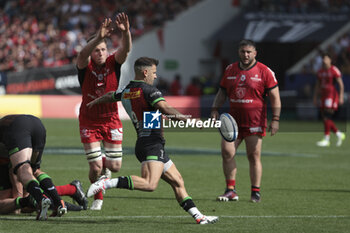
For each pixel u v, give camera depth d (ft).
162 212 87.45
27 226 74.64
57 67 335.47
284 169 143.54
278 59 390.21
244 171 140.05
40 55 387.55
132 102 76.23
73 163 146.00
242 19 395.96
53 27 414.00
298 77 330.34
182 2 408.46
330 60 197.67
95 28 404.36
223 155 99.91
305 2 395.75
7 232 71.00
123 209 89.86
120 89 79.25
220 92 101.55
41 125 79.87
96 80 89.51
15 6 445.78
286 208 92.17
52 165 141.90
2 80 353.51
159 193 106.42
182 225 76.89
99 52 88.48
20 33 422.00
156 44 389.60
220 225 77.20
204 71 400.88
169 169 76.95
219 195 105.29
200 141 216.95
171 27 392.27
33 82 343.46
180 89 346.54
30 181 75.46
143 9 403.13
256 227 76.13
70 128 253.44
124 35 86.53
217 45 399.03
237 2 401.70
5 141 77.41
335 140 226.79
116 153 92.58
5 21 440.45
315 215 85.97
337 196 104.83
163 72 392.27
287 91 328.08
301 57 388.78
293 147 198.90
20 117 78.43
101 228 74.28
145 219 81.35
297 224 78.54
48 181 77.51
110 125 91.50
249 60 98.12
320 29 372.38
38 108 323.57
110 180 73.36
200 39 397.60
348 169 144.66
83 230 72.84
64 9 422.00
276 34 372.38
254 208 92.07
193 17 395.34
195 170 139.85
